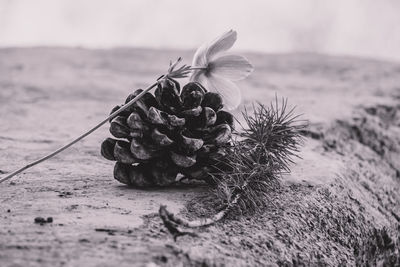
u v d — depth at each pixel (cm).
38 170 42
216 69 38
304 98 76
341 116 62
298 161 45
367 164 52
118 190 37
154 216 33
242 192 35
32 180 39
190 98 36
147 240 31
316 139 55
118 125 36
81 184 39
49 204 35
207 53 38
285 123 38
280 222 35
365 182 47
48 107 69
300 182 40
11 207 34
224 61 38
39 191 37
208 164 37
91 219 33
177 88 37
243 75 38
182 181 39
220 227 33
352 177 46
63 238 31
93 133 55
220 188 35
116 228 32
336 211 39
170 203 35
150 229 32
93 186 38
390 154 59
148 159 37
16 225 32
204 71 38
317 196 39
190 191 37
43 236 31
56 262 29
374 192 46
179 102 36
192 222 32
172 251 30
